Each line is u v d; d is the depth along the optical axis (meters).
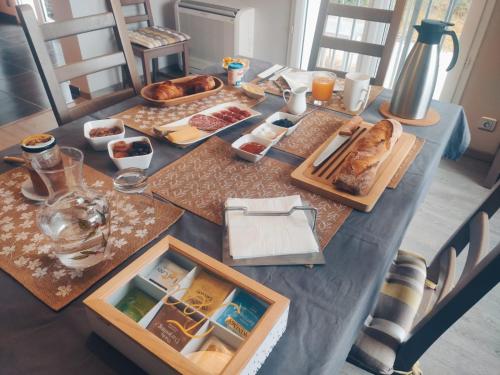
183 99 1.33
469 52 2.20
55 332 0.62
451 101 2.38
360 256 0.78
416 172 1.05
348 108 1.36
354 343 0.93
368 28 2.53
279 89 1.49
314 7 2.75
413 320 1.00
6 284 0.69
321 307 0.67
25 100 2.87
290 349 0.60
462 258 1.71
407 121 1.30
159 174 0.99
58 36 1.26
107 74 3.03
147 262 0.64
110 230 0.80
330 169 1.01
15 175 0.97
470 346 1.38
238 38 2.94
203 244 0.79
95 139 1.05
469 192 2.15
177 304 0.59
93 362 0.58
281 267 0.75
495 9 2.03
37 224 0.82
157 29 2.81
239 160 1.06
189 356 0.53
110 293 0.58
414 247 1.79
